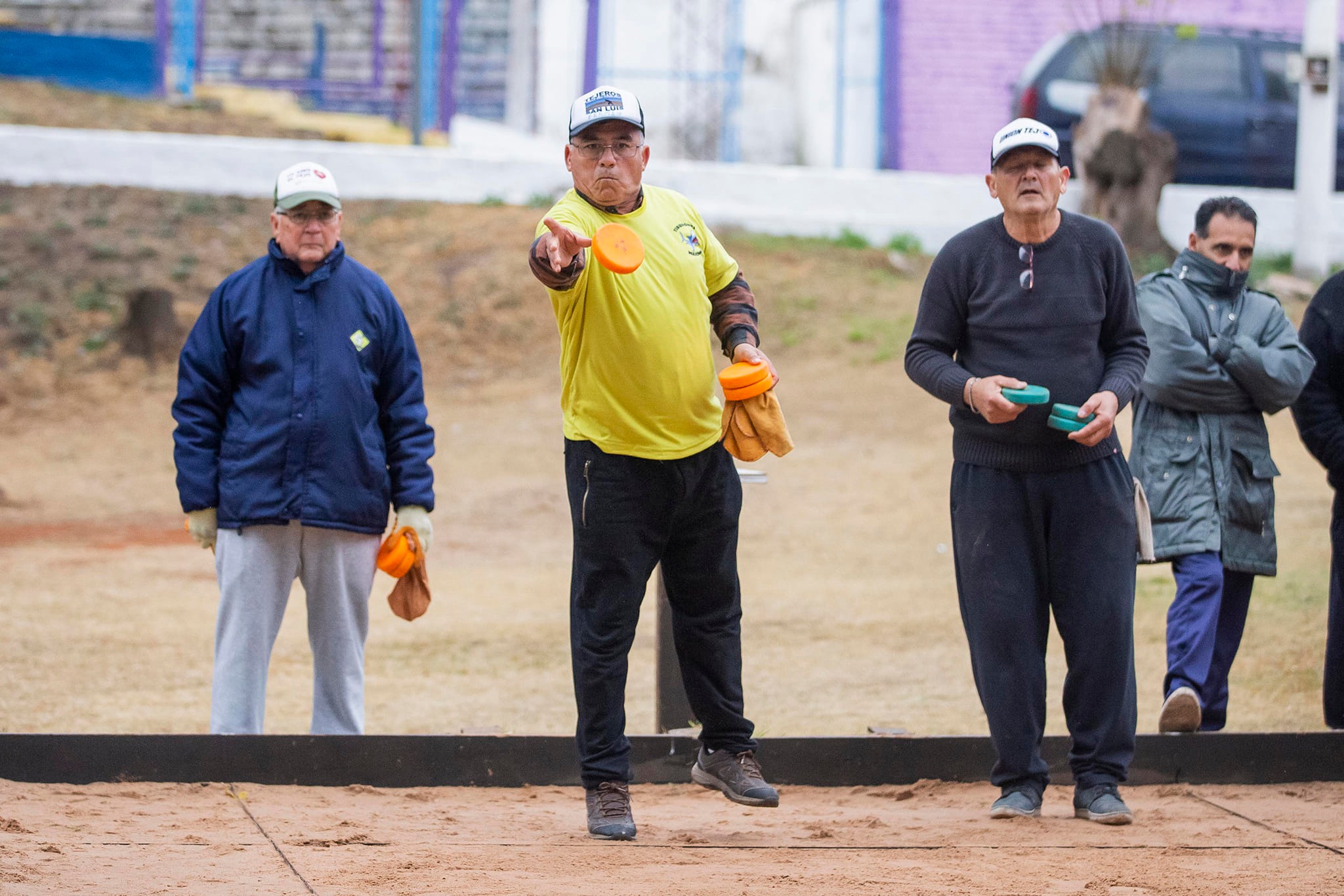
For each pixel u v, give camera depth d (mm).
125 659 30750
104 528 45500
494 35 99688
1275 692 28031
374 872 15023
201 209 71062
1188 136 71875
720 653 17922
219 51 95438
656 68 91250
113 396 59594
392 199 73625
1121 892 14672
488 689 28938
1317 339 23469
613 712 17500
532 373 61969
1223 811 19172
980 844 17062
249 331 21219
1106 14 78562
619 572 17406
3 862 14641
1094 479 18797
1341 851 16719
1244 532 22172
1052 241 18828
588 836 17281
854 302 66375
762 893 14484
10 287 64750
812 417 56062
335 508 21094
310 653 32594
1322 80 67062
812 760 20922
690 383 17234
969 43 82688
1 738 19125
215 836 16531
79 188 71938
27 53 86312
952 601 36688
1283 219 71000
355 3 96062
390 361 22016
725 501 17719
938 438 53781
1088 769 18797
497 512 47594
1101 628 18734
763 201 74125
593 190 17062
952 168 83438
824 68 90562
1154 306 22469
